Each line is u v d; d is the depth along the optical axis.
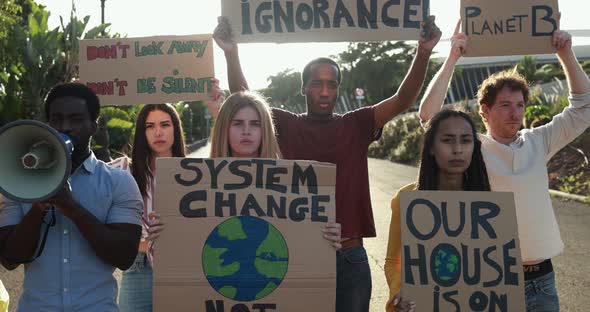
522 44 3.99
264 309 3.01
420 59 4.01
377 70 58.84
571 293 6.12
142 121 4.22
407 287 3.07
